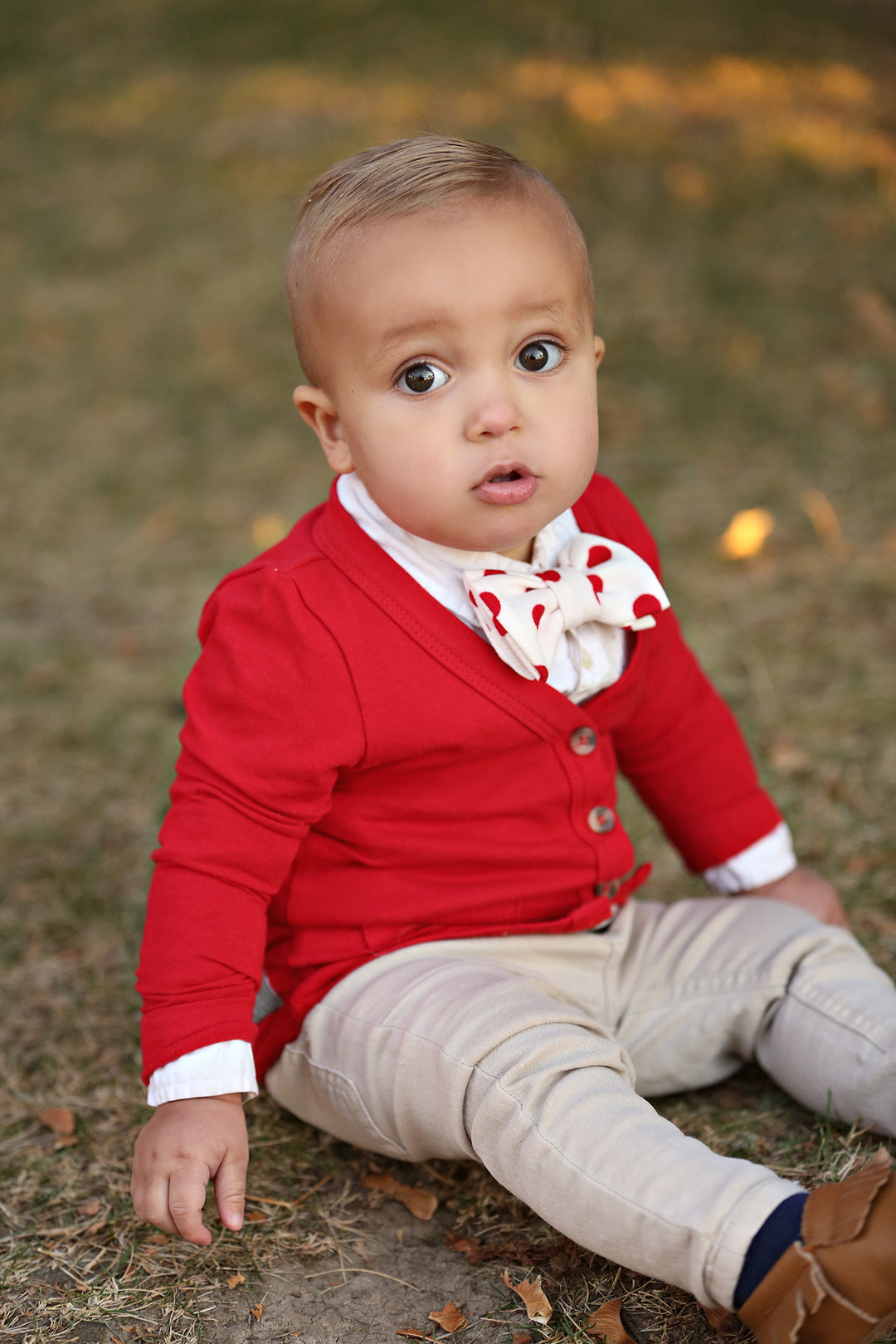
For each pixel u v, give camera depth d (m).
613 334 4.92
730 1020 1.59
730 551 3.47
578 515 1.62
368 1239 1.46
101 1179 1.59
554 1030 1.35
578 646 1.52
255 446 4.58
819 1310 1.12
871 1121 1.49
